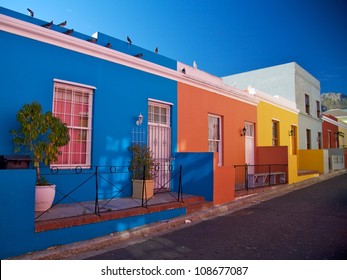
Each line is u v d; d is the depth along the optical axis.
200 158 8.69
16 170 4.60
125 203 6.88
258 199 10.05
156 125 8.85
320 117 22.72
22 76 5.89
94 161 7.05
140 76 8.29
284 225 6.56
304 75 19.86
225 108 11.59
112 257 4.77
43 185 5.61
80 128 6.95
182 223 6.91
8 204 4.49
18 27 5.80
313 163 17.80
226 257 4.68
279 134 15.78
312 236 5.69
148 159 7.84
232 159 11.75
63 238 5.07
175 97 9.38
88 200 6.94
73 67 6.73
